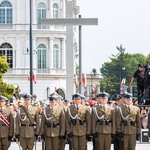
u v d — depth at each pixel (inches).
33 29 4557.1
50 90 4530.0
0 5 4606.3
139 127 1406.3
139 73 1696.6
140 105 1627.7
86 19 1918.1
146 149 1625.2
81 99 1424.7
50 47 4569.4
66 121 1414.9
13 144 1820.9
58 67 4606.3
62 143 1450.5
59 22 1926.7
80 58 2893.7
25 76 4574.3
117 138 1435.8
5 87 3427.7
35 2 4579.2
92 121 1407.5
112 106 1496.1
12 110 1453.0
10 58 4601.4
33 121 1424.7
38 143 1721.2
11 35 4596.5
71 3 2075.5
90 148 1674.5
